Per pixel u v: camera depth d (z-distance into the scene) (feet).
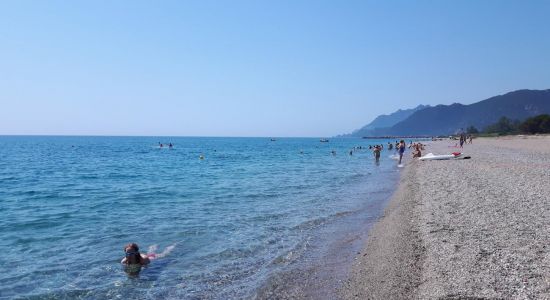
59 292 24.88
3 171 117.08
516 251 25.66
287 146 384.88
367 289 23.75
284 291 24.71
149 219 45.34
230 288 25.41
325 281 25.93
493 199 43.91
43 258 31.30
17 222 44.65
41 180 92.58
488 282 21.04
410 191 55.47
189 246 34.30
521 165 83.15
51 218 46.80
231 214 47.70
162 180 90.02
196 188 73.67
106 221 44.68
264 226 41.22
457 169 78.64
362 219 43.68
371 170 107.76
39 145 385.29
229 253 32.30
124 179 93.40
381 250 30.60
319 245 34.19
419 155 125.49
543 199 42.86
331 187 72.43
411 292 22.03
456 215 37.09
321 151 262.06
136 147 345.10
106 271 28.48
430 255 26.50
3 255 32.12
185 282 26.45
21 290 25.11
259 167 127.44
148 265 29.66
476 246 27.20
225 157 194.39
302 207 51.85
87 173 110.01
